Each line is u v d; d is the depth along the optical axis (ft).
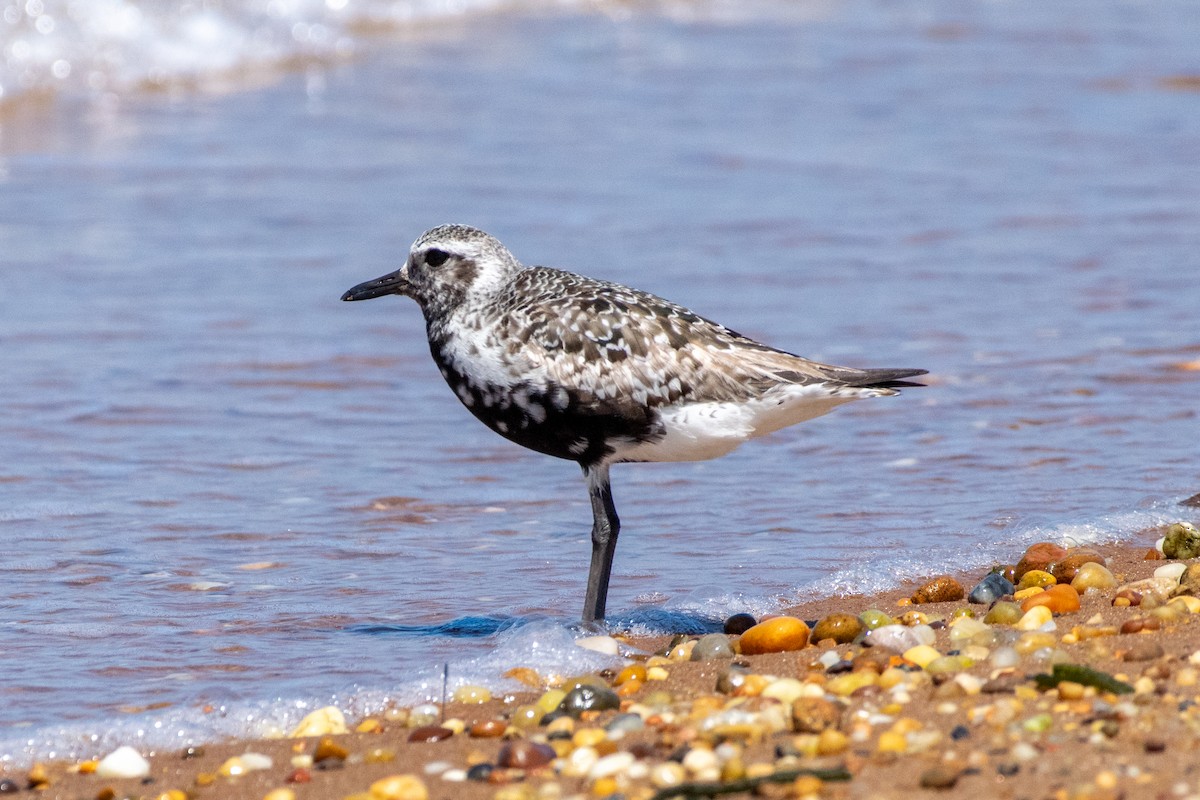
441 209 75.82
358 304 64.44
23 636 34.37
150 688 31.53
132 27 97.76
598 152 87.71
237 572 38.88
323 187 79.30
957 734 26.55
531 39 114.93
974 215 77.51
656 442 35.40
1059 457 47.34
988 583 36.06
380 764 27.40
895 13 129.08
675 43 115.96
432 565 39.75
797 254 70.59
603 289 35.65
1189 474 45.57
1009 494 44.24
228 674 32.30
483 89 100.68
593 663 32.96
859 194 81.05
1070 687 27.91
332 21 108.47
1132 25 125.08
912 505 43.65
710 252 70.28
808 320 61.16
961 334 59.88
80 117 91.40
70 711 30.27
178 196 77.10
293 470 47.06
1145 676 28.89
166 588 37.68
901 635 32.04
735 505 44.09
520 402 35.53
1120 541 40.32
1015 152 89.97
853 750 26.22
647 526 42.50
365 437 50.37
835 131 93.86
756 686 29.81
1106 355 57.26
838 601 36.96
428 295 36.83
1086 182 83.82
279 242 70.90
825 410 35.40
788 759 25.90
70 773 27.76
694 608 36.52
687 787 24.75
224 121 91.71
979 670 29.96
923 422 50.93
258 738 29.32
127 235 71.00
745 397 34.73
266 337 59.67
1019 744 25.75
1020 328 60.59
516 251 68.85
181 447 48.67
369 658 33.24
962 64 111.45
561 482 46.96
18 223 71.77
